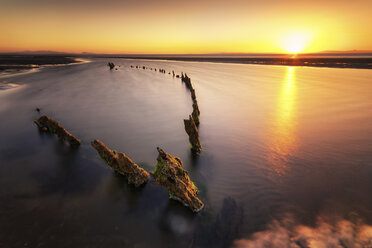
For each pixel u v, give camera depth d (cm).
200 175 970
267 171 990
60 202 791
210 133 1486
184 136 1432
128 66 8556
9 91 2931
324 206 752
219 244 620
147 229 679
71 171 996
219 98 2627
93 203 788
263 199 800
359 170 975
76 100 2441
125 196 823
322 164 1038
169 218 719
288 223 680
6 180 927
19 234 650
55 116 1842
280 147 1238
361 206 745
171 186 757
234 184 896
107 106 2183
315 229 650
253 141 1334
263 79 4369
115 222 704
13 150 1214
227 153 1181
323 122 1655
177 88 3362
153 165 1055
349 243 587
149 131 1515
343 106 2111
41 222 696
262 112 1978
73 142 1269
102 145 923
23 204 778
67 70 6184
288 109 2061
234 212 737
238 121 1730
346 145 1241
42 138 1384
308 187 864
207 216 722
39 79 4175
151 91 3070
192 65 9494
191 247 617
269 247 594
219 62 11800
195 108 1752
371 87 3167
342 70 5884
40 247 608
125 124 1650
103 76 4888
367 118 1717
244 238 633
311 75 4897
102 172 986
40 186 887
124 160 870
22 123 1670
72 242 626
